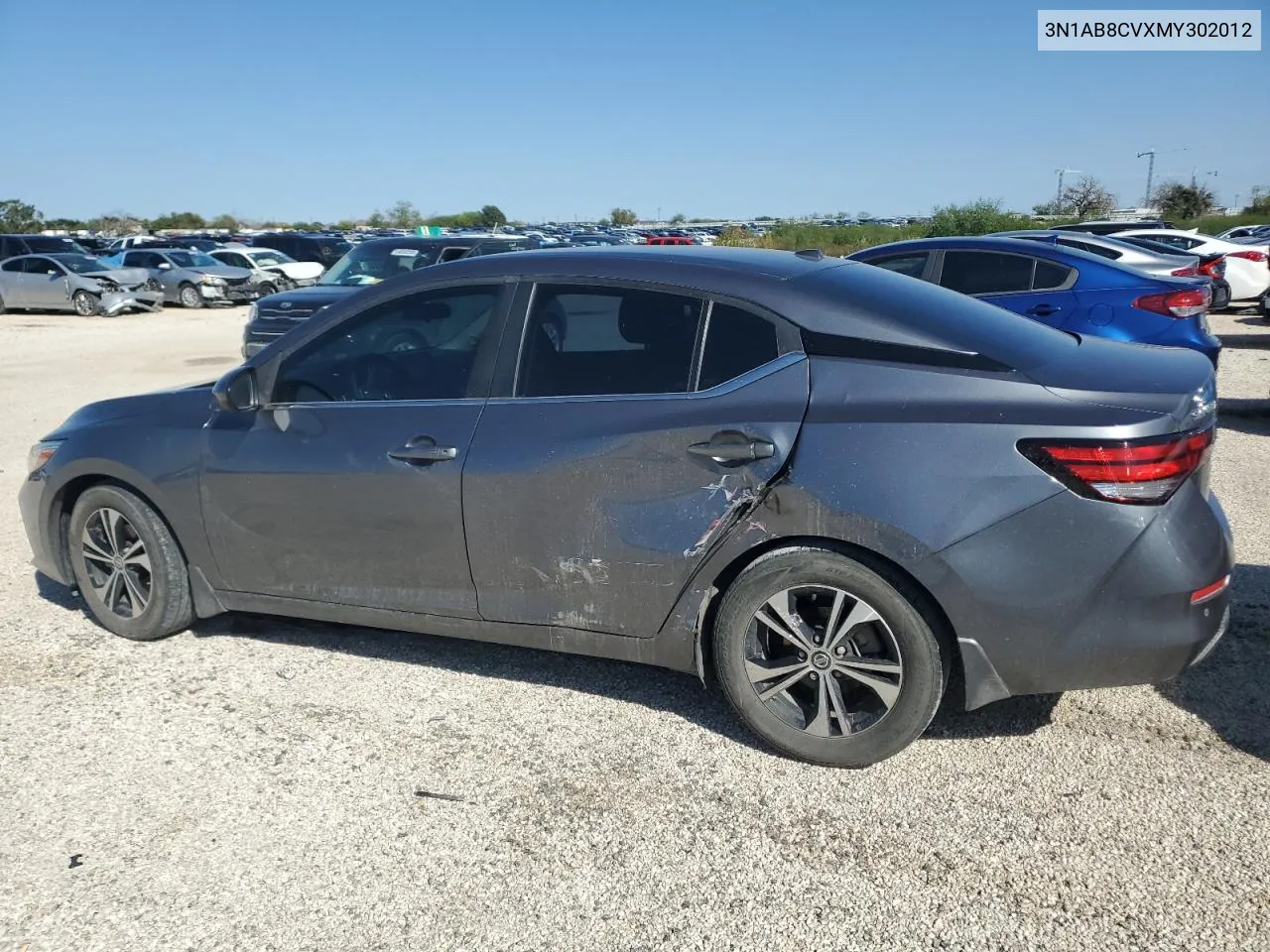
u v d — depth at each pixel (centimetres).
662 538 343
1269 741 349
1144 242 1521
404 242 1191
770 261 373
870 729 330
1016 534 303
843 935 263
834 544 323
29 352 1670
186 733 371
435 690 404
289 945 264
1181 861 287
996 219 3456
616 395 354
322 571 404
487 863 296
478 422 369
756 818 314
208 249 3697
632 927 269
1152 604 303
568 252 386
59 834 311
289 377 407
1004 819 309
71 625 474
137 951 262
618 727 372
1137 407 302
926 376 319
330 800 328
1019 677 316
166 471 422
